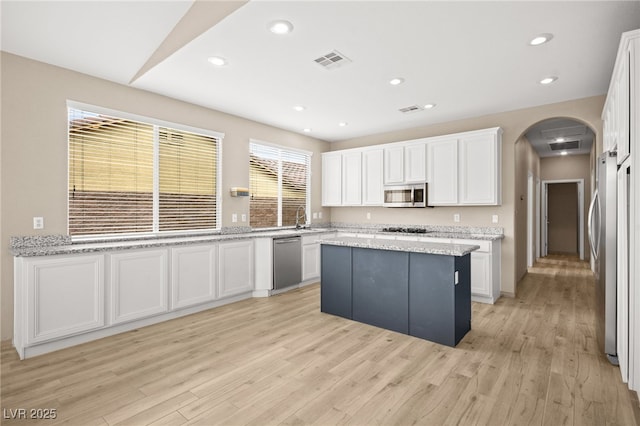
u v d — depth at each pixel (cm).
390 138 562
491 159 434
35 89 295
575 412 188
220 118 447
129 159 360
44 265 261
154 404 197
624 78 208
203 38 254
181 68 309
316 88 362
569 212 895
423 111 446
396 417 185
